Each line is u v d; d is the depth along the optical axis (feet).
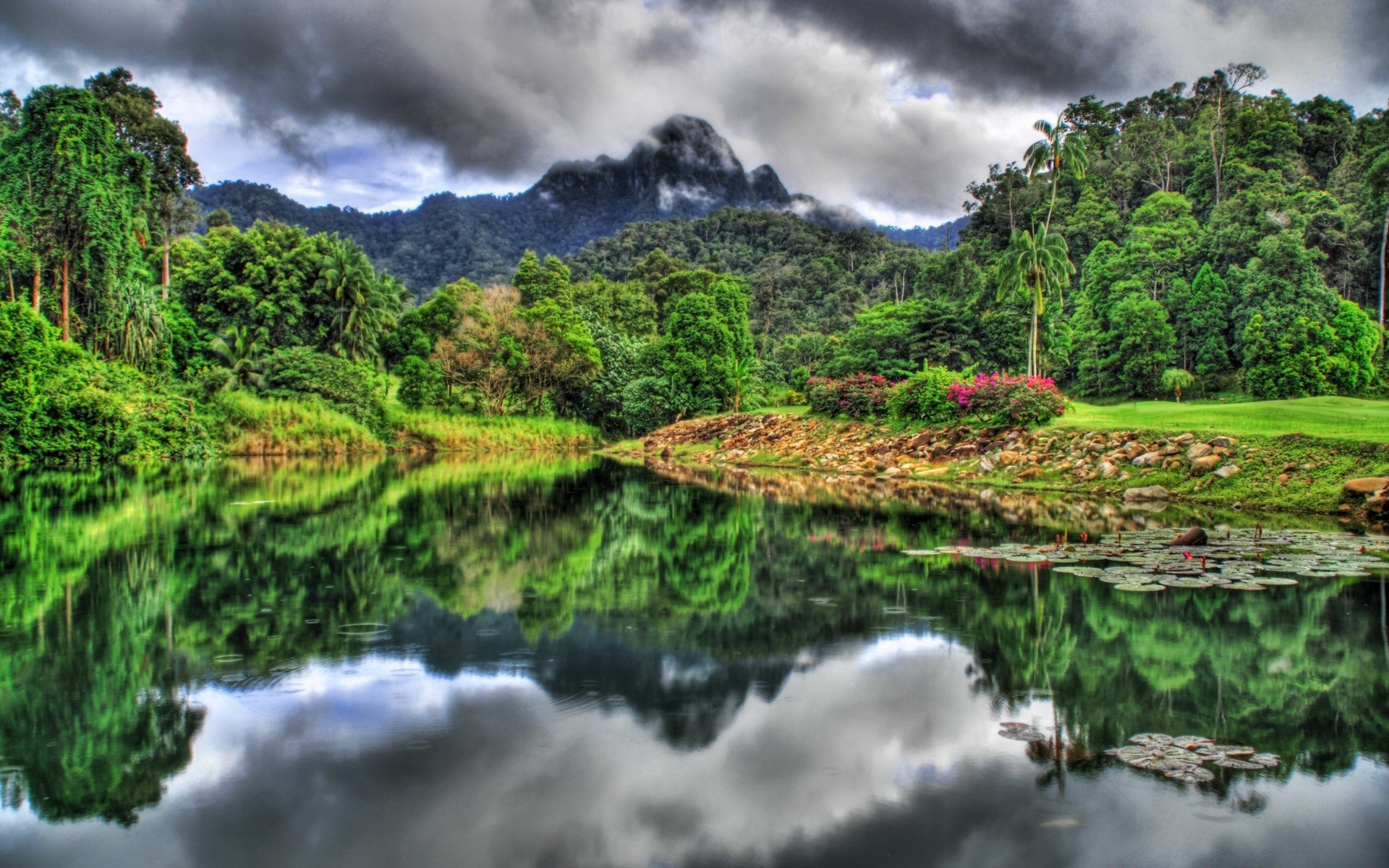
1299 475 59.52
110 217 119.55
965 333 161.17
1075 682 23.18
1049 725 20.13
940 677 23.75
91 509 60.18
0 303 93.81
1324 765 17.90
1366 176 216.13
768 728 19.98
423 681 23.20
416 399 171.94
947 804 16.24
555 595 34.19
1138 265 213.46
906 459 97.66
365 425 148.77
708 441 145.89
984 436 92.12
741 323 189.37
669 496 75.87
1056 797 16.46
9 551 42.83
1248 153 250.78
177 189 164.55
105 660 24.76
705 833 15.01
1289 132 250.57
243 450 129.49
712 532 52.65
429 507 65.67
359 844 14.65
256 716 20.54
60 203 114.01
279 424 134.10
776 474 103.86
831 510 63.87
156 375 125.18
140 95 161.48
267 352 151.74
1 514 57.31
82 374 102.42
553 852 14.46
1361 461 57.41
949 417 102.37
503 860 14.12
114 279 119.44
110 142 123.34
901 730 19.92
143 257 143.74
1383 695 22.00
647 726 20.16
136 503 63.67
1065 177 290.56
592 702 21.71
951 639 27.50
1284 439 63.93
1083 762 18.03
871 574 38.42
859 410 121.08
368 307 175.42
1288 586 34.40
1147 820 15.52
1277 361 165.07
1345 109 277.85
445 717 20.54
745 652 26.02
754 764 17.97
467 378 180.24
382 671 23.99
